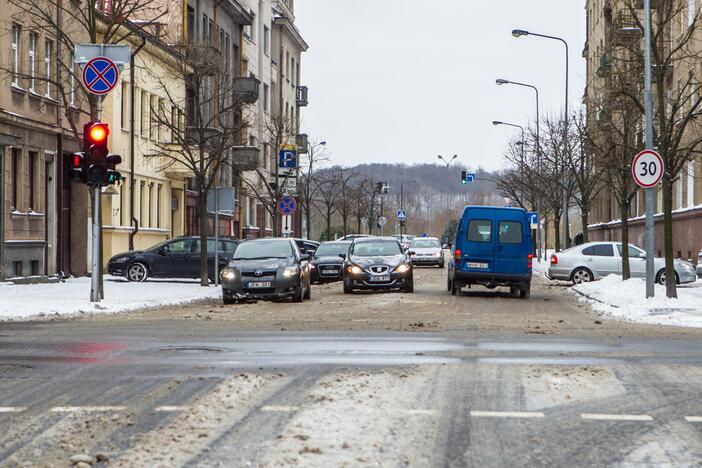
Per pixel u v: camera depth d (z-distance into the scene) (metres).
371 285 40.19
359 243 42.38
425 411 11.21
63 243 49.22
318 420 10.49
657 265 48.50
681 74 56.22
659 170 30.81
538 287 48.62
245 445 9.30
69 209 50.34
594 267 50.19
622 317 28.36
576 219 123.75
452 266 41.00
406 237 127.69
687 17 49.88
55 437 9.72
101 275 31.36
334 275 52.34
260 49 95.00
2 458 8.84
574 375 14.15
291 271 33.75
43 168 45.38
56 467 8.50
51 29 45.09
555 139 75.19
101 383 13.21
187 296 35.97
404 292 41.03
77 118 48.88
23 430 10.08
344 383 13.09
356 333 20.88
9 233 41.62
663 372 14.65
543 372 14.41
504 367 14.99
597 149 50.28
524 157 89.75
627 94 33.44
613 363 15.69
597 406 11.73
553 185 79.69
